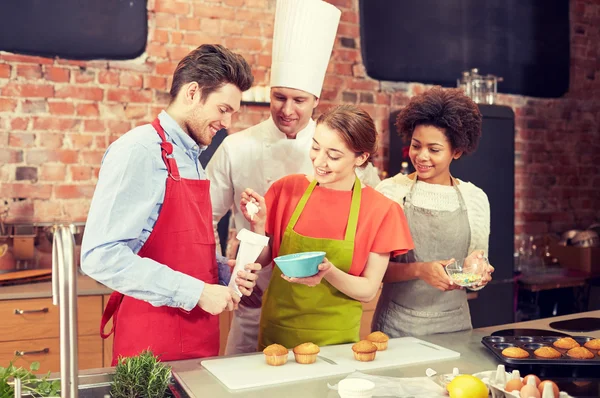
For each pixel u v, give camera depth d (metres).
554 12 4.56
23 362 2.79
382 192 2.05
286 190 1.91
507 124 3.81
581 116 4.70
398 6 4.09
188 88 1.60
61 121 3.34
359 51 4.01
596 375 1.44
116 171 1.49
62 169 3.35
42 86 3.29
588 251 4.12
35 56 3.28
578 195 4.69
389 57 4.08
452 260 1.73
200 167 1.75
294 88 2.15
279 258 1.54
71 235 1.03
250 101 3.68
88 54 3.36
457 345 1.68
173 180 1.59
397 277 1.92
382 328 1.99
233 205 2.40
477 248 2.02
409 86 4.17
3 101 3.22
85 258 1.48
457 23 4.26
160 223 1.58
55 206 3.34
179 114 1.64
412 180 2.05
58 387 1.25
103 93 3.41
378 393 1.26
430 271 1.80
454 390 1.21
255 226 1.86
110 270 1.47
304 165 2.34
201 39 3.61
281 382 1.35
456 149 1.97
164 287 1.50
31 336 2.80
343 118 1.66
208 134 1.67
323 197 1.83
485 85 3.97
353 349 1.52
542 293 4.11
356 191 1.81
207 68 1.59
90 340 2.88
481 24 4.33
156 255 1.59
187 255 1.62
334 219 1.80
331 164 1.69
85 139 3.38
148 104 3.51
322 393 1.28
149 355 1.30
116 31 3.41
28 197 3.29
